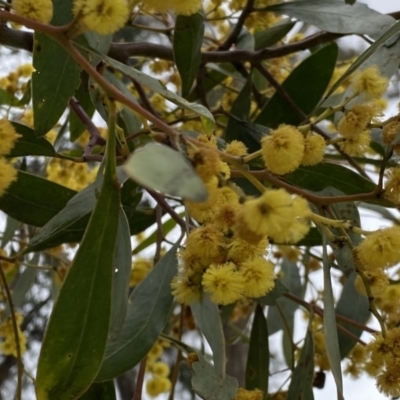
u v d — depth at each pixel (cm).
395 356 21
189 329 43
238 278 19
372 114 21
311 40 37
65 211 26
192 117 35
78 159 30
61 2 24
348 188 29
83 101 37
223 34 49
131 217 34
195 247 19
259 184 17
